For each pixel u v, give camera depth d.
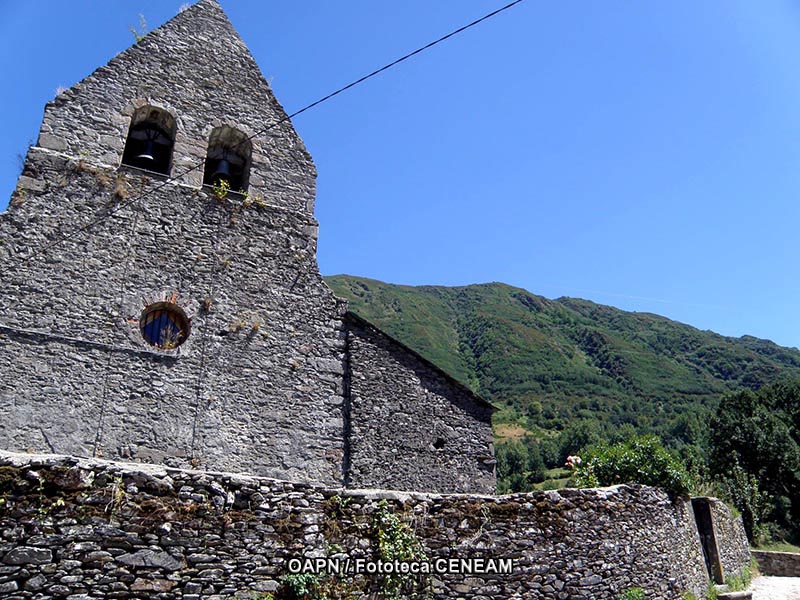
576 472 15.26
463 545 9.18
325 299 16.05
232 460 13.61
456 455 15.85
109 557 6.96
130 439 12.88
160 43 16.70
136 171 15.09
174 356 13.89
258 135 17.02
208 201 15.70
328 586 7.97
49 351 12.82
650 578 11.77
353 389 15.35
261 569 7.70
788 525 39.34
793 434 44.94
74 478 7.04
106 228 14.30
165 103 16.11
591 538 10.71
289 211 16.58
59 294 13.33
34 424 12.21
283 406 14.56
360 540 8.43
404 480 15.06
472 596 8.95
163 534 7.31
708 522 15.89
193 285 14.73
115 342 13.45
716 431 46.50
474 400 16.66
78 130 14.88
